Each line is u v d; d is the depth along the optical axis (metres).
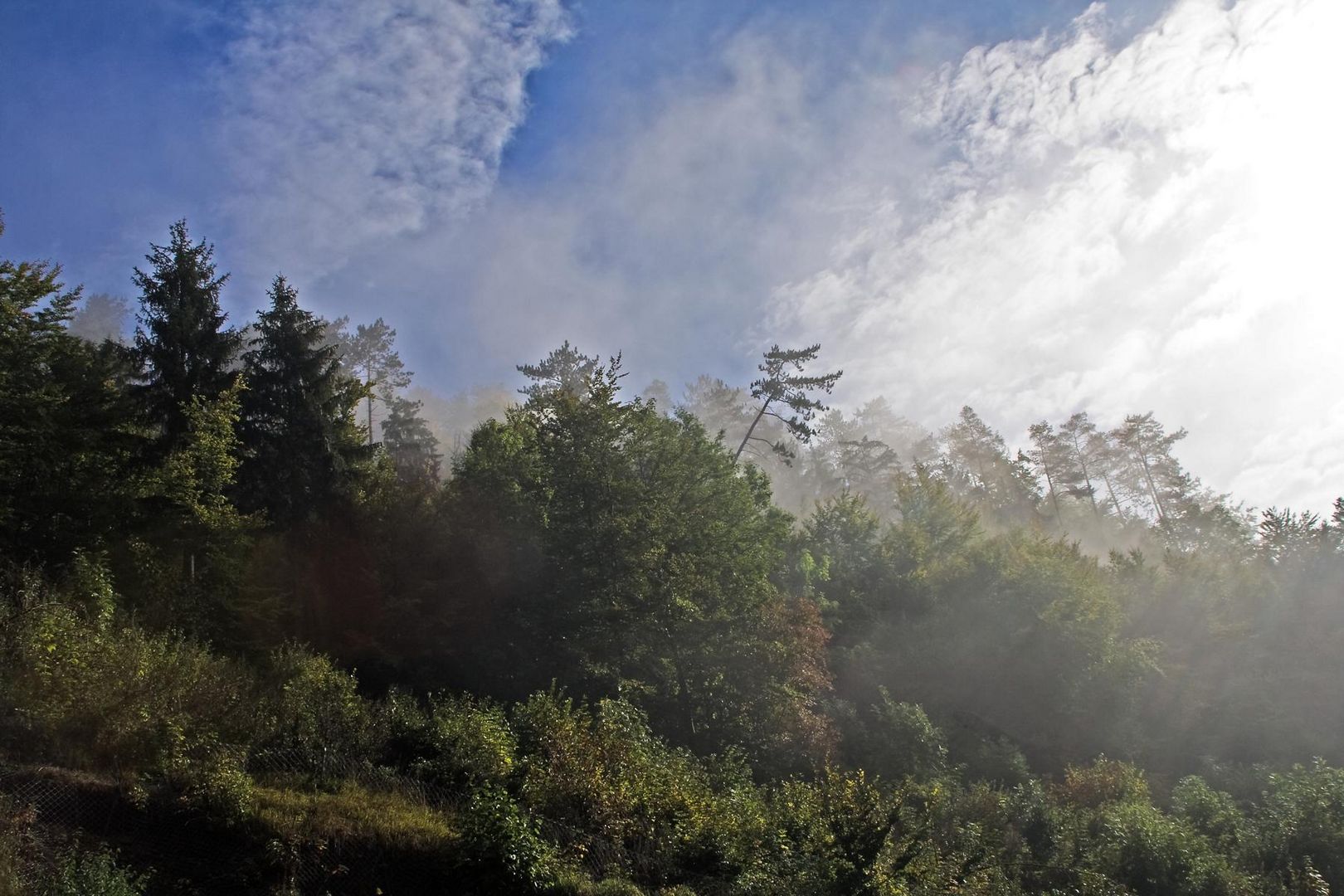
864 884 12.55
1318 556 37.69
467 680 21.56
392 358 70.38
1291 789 20.72
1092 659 31.66
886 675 30.36
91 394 21.03
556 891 11.00
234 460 21.97
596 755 14.64
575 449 23.34
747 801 15.44
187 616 18.14
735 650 23.42
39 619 12.21
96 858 9.02
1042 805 20.69
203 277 24.53
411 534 24.28
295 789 11.77
